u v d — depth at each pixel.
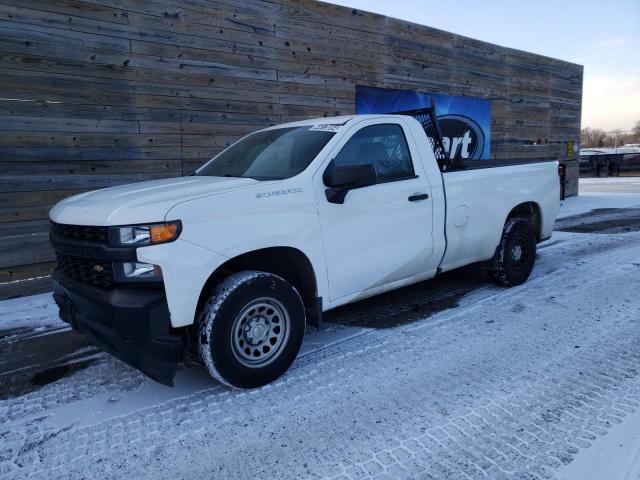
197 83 6.82
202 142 6.94
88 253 2.88
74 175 5.89
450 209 4.42
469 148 11.09
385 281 4.00
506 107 11.95
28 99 5.52
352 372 3.41
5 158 5.42
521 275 5.36
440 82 10.24
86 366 3.73
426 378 3.27
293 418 2.84
